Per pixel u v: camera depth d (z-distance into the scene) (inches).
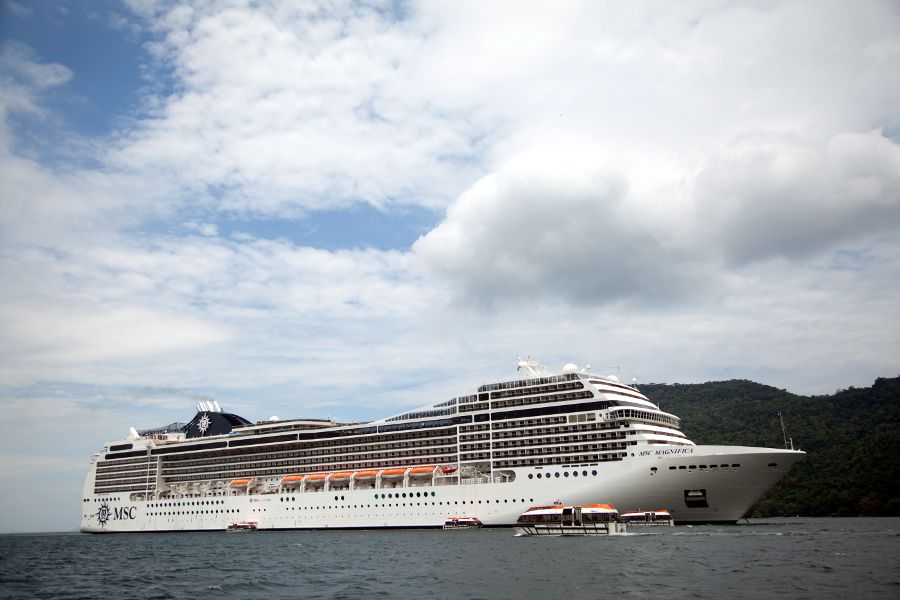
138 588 2915.8
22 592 2878.9
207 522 6894.7
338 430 6427.2
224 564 3722.9
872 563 2984.7
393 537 5113.2
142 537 7022.6
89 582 3161.9
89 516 7859.3
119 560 4281.5
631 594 2340.1
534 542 4244.6
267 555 4148.6
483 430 5487.2
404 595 2477.9
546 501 5054.1
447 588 2591.0
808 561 3068.4
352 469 6195.9
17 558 4817.9
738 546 3730.3
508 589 2518.5
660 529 4729.3
